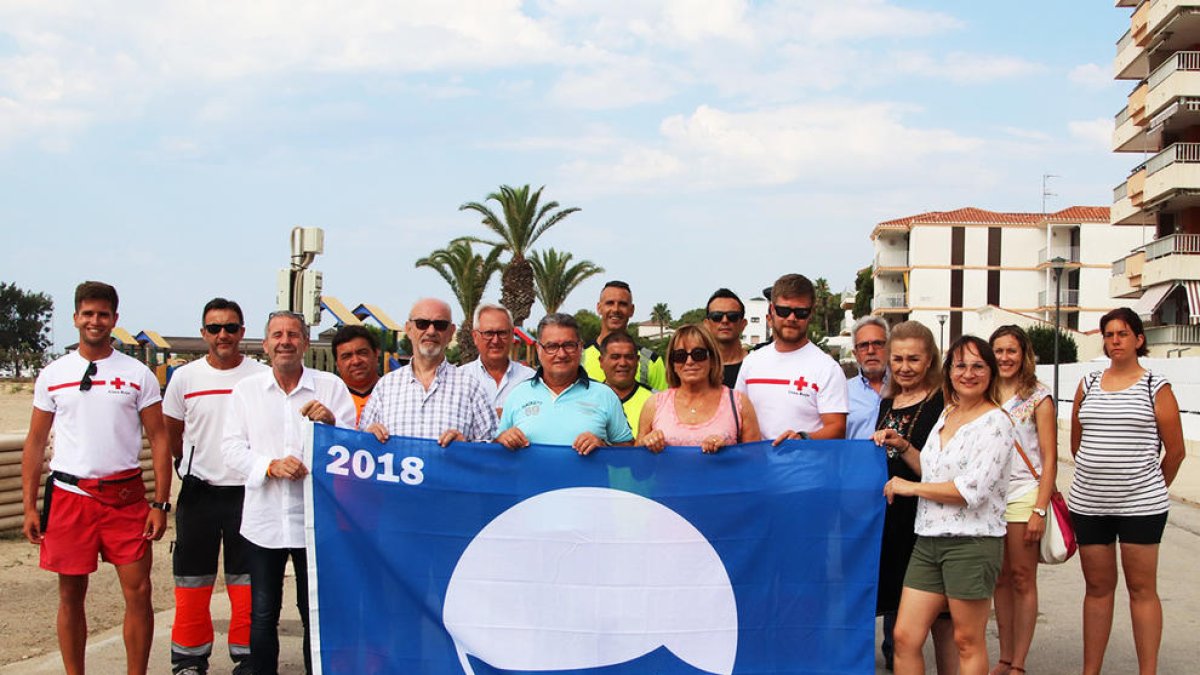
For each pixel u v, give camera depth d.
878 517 5.08
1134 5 41.03
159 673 6.01
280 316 5.46
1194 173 35.56
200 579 5.73
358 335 6.66
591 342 7.62
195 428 5.82
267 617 5.30
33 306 104.94
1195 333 37.50
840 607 5.11
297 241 13.37
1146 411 5.53
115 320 5.38
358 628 5.17
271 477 5.32
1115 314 5.66
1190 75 34.75
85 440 5.25
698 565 5.16
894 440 5.12
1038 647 6.74
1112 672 6.13
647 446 5.15
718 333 6.74
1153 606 5.55
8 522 10.11
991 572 4.67
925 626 4.80
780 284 5.58
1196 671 6.16
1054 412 5.76
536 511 5.19
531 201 41.75
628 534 5.17
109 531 5.29
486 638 5.17
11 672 5.91
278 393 5.48
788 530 5.14
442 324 5.54
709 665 5.14
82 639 5.40
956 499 4.62
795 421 5.52
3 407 35.19
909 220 70.50
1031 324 58.72
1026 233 68.19
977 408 4.79
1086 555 5.70
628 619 5.16
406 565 5.18
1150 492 5.51
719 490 5.16
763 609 5.14
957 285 68.62
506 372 6.71
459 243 43.25
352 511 5.19
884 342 6.39
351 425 5.73
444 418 5.50
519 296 42.34
